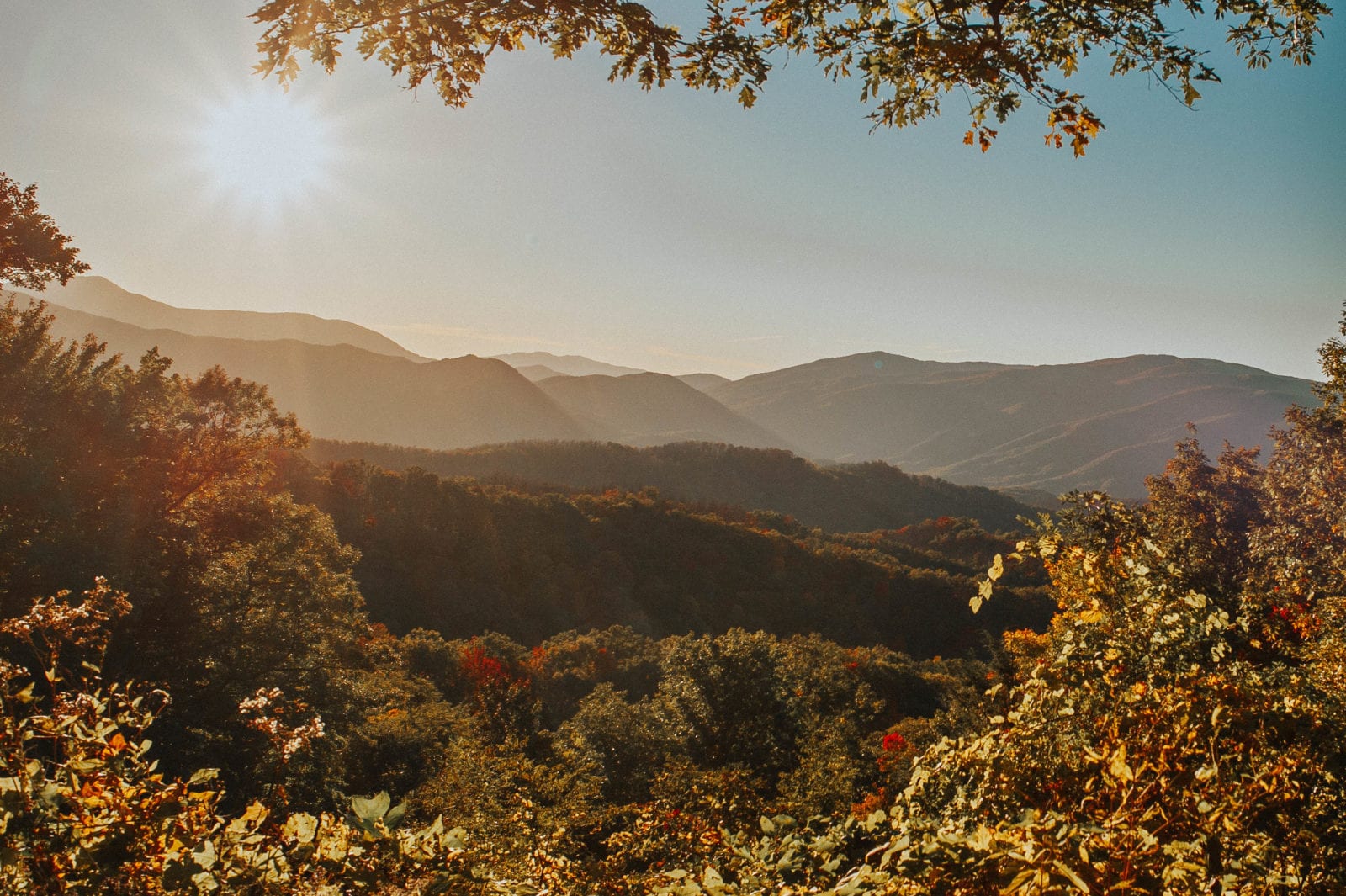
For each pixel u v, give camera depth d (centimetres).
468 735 2567
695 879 329
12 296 1939
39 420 1756
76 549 1587
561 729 3138
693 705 3159
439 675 4647
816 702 3734
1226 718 313
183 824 249
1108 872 241
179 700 1645
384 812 280
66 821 234
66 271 2006
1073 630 385
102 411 1848
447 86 510
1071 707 342
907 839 268
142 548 1784
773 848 330
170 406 2025
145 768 267
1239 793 281
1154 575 370
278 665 1880
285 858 265
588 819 1563
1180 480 2925
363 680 2544
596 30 481
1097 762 315
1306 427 1812
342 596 2203
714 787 1439
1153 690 333
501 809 1469
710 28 481
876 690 4872
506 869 622
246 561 2017
